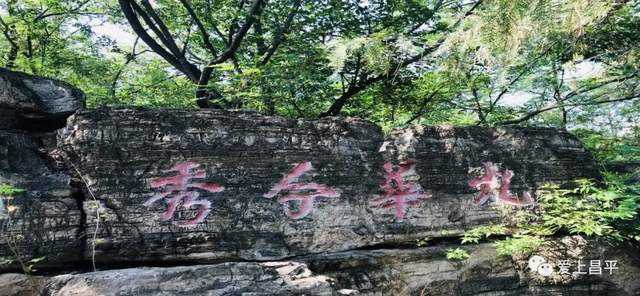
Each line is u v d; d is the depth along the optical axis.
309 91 8.26
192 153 4.81
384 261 5.13
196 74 9.38
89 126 4.59
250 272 4.43
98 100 8.98
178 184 4.72
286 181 5.07
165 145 4.75
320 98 8.59
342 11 8.78
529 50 7.71
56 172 4.61
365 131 5.58
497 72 8.91
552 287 5.72
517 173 6.02
